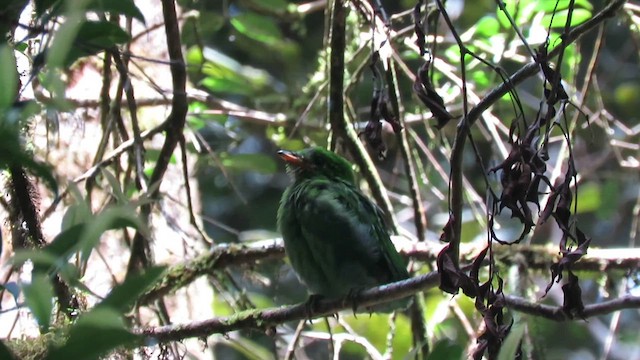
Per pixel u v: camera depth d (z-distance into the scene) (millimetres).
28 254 3350
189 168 12789
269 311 8594
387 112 6867
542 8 11031
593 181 16047
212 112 12414
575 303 5578
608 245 18219
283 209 9859
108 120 9750
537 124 5355
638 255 9906
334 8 8836
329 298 9234
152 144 12258
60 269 3807
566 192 5281
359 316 14500
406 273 9977
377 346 14312
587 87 10695
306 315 8797
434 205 16062
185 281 10102
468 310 13562
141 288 3361
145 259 9305
